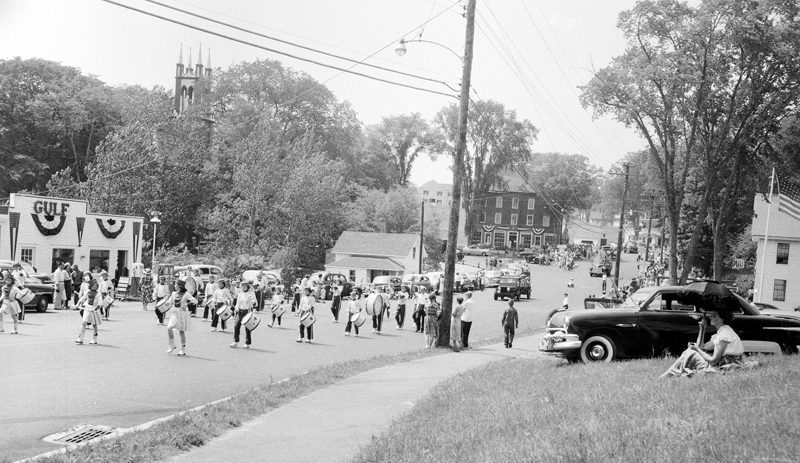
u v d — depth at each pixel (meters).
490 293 71.12
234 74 106.56
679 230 76.81
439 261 101.25
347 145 113.62
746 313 15.62
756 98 44.31
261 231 75.94
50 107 87.38
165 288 30.33
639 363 14.73
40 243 44.19
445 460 8.13
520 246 142.88
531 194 147.00
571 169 152.00
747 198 58.22
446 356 23.50
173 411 13.52
